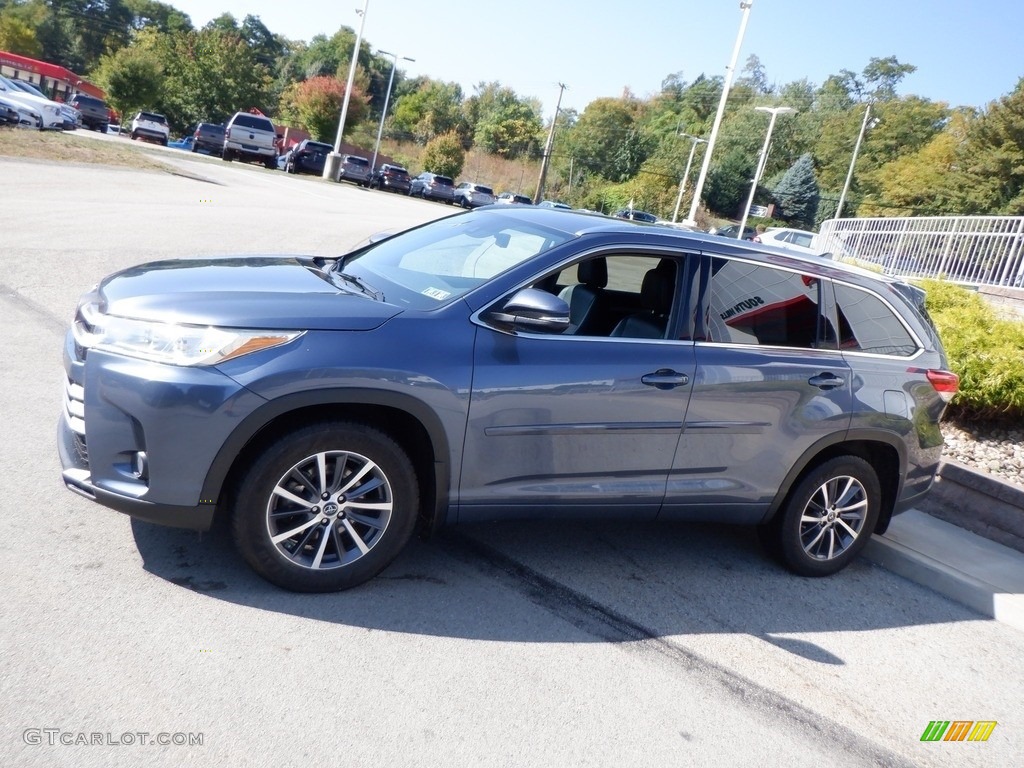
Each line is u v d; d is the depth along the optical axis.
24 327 6.79
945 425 7.58
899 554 5.43
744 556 5.16
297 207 19.89
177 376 3.35
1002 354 7.29
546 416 3.97
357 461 3.71
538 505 4.14
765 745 3.37
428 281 4.23
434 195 51.69
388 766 2.80
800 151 103.62
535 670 3.53
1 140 19.62
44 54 111.19
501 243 4.46
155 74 69.94
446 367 3.73
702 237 4.57
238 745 2.76
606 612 4.14
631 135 100.12
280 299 3.71
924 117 93.56
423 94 114.25
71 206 12.62
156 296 3.64
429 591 4.00
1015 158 50.28
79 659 3.03
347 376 3.52
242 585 3.73
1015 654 4.60
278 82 121.56
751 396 4.46
